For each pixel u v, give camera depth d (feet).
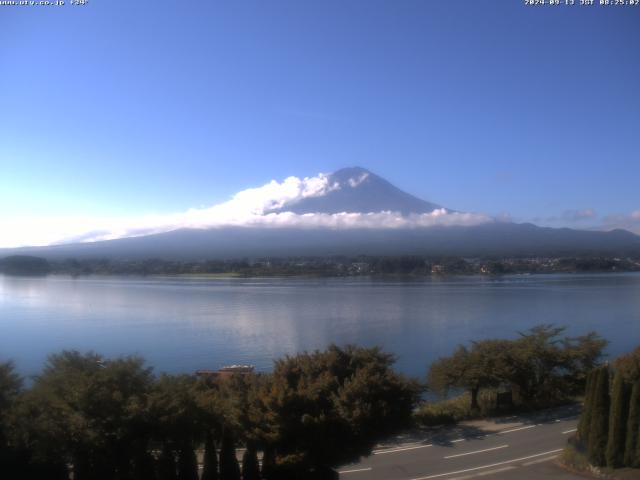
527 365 112.88
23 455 59.72
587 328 265.95
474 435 93.97
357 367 74.08
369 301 393.50
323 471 66.08
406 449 87.15
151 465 59.06
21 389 65.41
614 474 70.79
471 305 364.58
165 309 358.02
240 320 305.73
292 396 64.23
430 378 115.34
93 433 56.70
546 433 94.17
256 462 64.18
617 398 72.28
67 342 246.06
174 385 63.57
